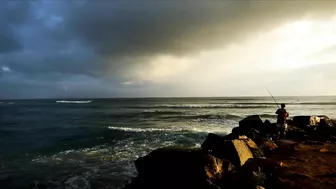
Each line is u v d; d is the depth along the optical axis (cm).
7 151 1645
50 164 1301
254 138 1094
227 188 620
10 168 1248
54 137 2211
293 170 703
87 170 1180
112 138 2050
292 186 588
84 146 1753
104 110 6444
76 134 2345
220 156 803
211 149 910
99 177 1081
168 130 2345
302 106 6956
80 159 1380
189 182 688
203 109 5978
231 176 662
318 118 1516
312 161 795
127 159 1351
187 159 748
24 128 2869
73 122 3497
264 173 672
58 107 8425
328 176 652
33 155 1517
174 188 703
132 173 1123
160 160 799
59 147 1745
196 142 1752
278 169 712
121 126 2928
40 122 3538
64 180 1062
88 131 2512
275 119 3450
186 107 7100
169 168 762
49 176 1116
